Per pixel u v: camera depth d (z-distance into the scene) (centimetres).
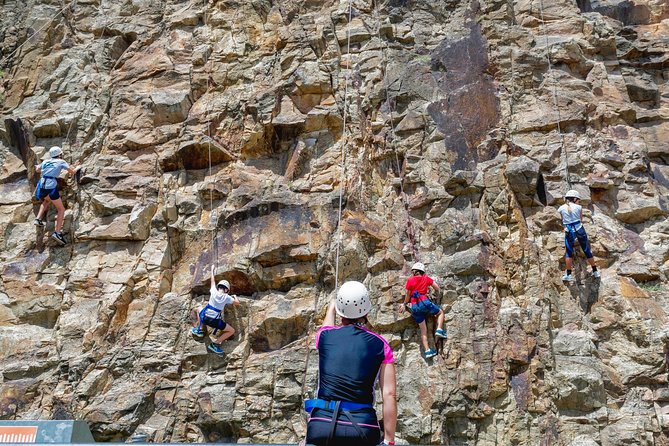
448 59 1295
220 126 1295
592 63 1329
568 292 1091
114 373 1101
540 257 1112
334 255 1112
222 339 1092
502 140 1204
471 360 1023
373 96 1260
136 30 1467
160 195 1250
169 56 1393
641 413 1001
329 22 1334
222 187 1234
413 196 1178
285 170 1239
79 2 1529
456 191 1157
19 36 1526
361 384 377
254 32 1384
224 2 1423
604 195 1198
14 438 577
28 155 1345
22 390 1105
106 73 1435
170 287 1181
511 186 1152
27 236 1270
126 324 1141
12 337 1166
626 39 1448
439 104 1244
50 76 1444
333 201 1148
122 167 1284
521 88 1281
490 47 1312
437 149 1195
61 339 1141
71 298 1180
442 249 1116
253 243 1141
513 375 1020
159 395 1080
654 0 1517
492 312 1050
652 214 1188
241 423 1034
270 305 1106
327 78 1268
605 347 1058
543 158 1194
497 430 991
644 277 1112
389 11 1374
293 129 1252
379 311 1077
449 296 1069
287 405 1035
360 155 1209
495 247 1105
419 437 988
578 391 1005
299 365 1055
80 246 1235
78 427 585
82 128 1355
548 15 1381
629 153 1230
